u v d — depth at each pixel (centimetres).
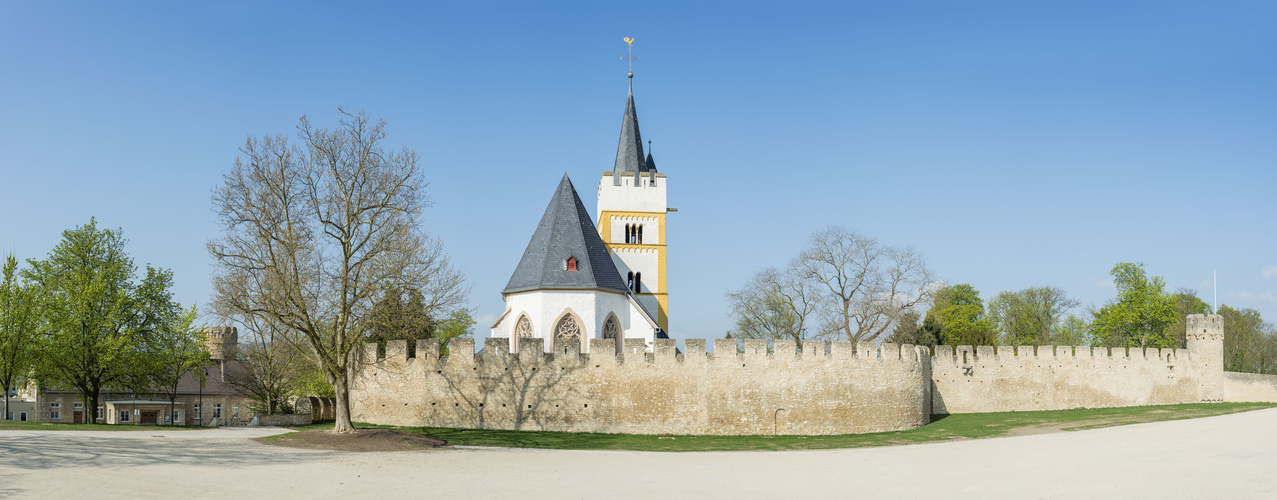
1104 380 6700
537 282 6000
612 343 4975
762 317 8819
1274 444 3966
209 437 4150
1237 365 9669
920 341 7881
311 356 5216
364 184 4303
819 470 3425
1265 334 10638
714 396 4988
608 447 4391
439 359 4956
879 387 5309
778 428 5019
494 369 4938
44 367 5362
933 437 5059
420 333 5753
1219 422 5397
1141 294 9281
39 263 5738
